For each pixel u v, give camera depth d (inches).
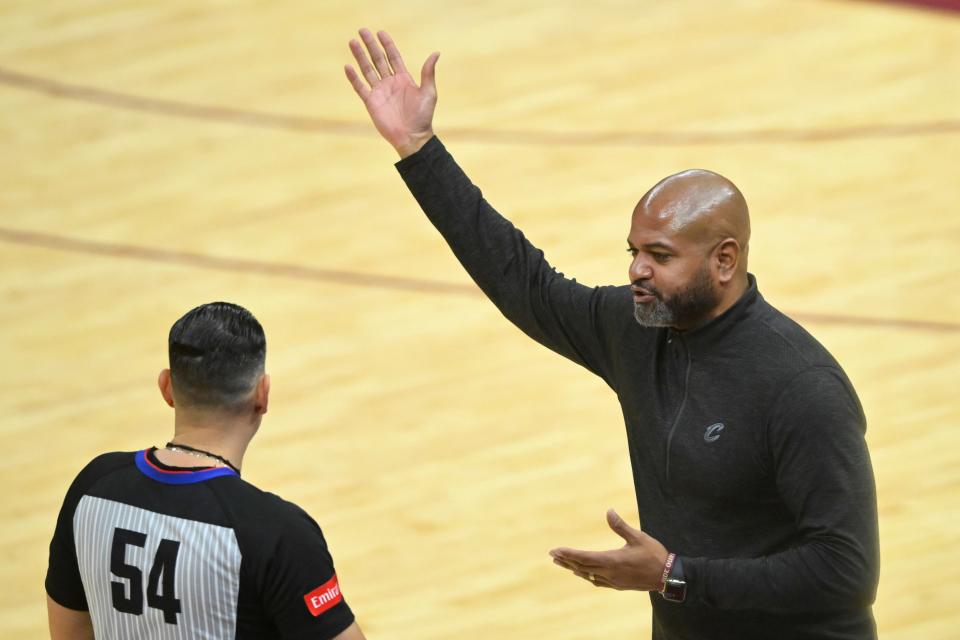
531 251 418.9
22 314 937.5
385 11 1427.2
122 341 901.2
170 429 798.5
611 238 997.2
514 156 1135.6
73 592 347.6
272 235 1040.2
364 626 617.3
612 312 398.6
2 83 1296.8
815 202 1040.8
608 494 721.0
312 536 327.6
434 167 417.7
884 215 1017.5
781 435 354.9
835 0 1406.3
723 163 1106.7
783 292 920.9
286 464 757.9
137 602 326.0
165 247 1025.5
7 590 650.2
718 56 1299.2
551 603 634.2
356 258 1003.3
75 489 339.6
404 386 838.5
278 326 912.3
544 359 868.0
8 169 1149.1
